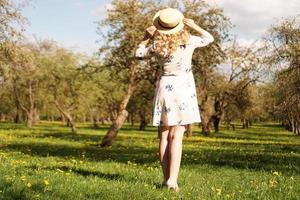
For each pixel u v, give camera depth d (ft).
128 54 116.16
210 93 217.56
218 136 196.24
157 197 23.81
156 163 52.16
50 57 233.14
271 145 124.26
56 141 129.29
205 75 140.77
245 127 376.07
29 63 98.02
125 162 55.47
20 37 93.61
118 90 247.09
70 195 23.63
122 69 120.57
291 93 145.59
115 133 110.42
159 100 27.07
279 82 149.07
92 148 101.55
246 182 33.76
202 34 27.61
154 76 122.21
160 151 27.48
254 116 314.14
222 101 221.87
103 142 110.52
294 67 146.20
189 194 25.14
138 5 114.52
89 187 26.20
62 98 243.19
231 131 282.56
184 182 31.65
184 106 26.71
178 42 26.76
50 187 25.36
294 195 26.89
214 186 29.99
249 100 227.40
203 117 211.00
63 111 212.02
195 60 129.08
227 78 219.82
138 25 113.70
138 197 23.67
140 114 256.52
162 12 27.07
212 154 74.79
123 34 115.34
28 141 124.06
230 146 115.14
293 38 152.76
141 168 43.86
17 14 92.32
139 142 131.64
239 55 213.05
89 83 238.07
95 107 292.81
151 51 27.40
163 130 27.48
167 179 27.30
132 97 221.25
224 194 26.30
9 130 203.92
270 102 222.69
